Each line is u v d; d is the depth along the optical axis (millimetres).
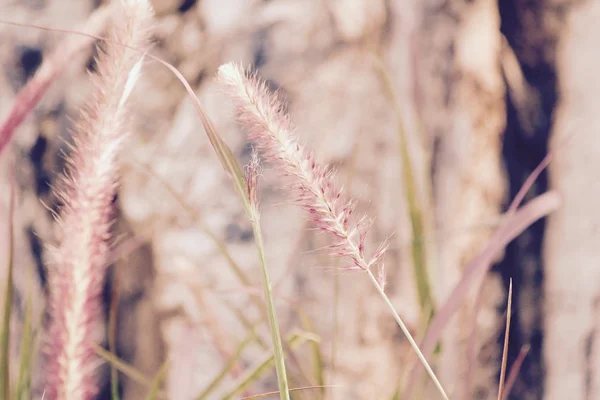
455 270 1623
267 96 849
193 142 1614
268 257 1583
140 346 1631
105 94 834
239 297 1563
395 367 1619
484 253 999
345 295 1591
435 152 1642
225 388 1521
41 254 1605
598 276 1823
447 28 1672
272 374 1533
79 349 844
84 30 878
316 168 850
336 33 1598
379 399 1598
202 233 1604
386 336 1612
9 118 844
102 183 839
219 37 1632
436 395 1374
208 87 1623
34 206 1623
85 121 838
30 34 1654
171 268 1592
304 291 1578
